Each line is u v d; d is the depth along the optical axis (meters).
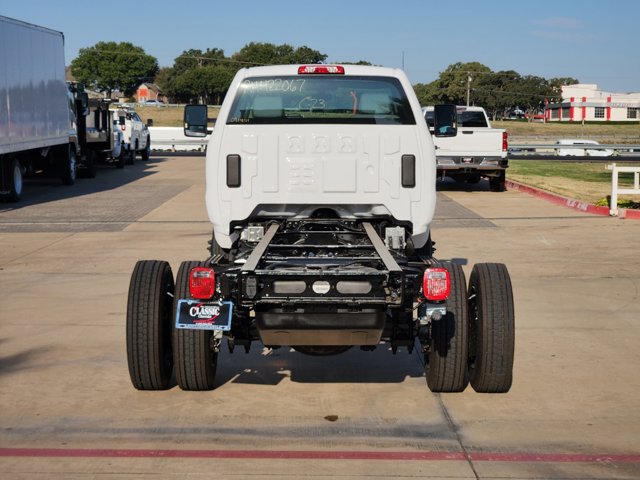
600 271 11.74
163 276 6.52
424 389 6.74
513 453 5.45
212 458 5.34
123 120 33.97
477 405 6.36
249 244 7.09
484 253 13.17
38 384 6.83
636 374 7.16
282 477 5.05
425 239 7.34
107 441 5.62
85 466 5.21
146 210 18.91
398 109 7.21
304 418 6.07
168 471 5.13
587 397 6.55
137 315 6.37
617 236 14.85
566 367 7.35
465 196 22.38
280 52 183.00
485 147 22.89
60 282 11.04
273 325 5.83
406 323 6.35
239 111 7.24
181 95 182.38
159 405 6.34
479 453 5.45
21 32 20.84
